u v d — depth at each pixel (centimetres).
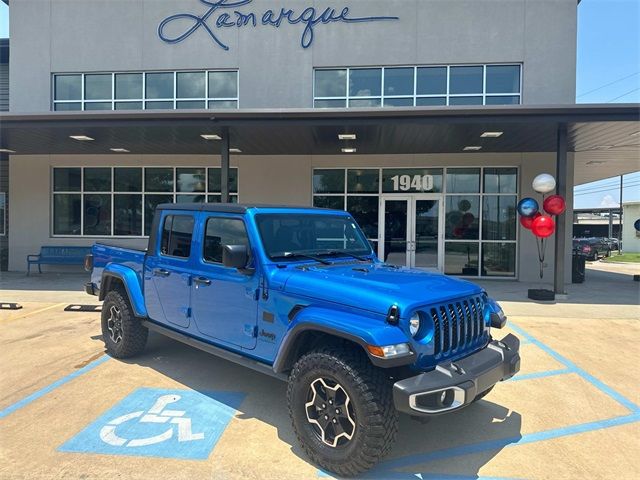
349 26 1302
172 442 363
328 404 330
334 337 348
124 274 547
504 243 1324
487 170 1320
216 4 1334
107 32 1373
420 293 339
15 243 1431
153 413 414
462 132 1007
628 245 3894
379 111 898
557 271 1016
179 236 486
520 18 1260
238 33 1330
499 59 1264
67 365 541
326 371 325
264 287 388
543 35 1254
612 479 323
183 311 473
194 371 524
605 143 1123
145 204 1415
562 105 864
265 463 336
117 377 502
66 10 1380
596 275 1712
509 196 1317
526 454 357
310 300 355
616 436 388
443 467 337
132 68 1365
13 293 1042
